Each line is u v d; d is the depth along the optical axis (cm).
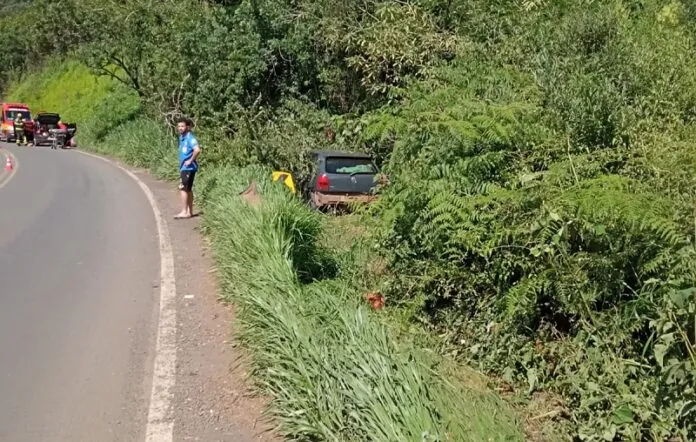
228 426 457
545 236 537
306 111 1681
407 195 642
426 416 376
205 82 1892
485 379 525
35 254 941
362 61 1560
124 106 3994
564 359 502
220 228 923
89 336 625
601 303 530
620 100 714
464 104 686
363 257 750
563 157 619
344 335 475
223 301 720
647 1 1167
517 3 1298
